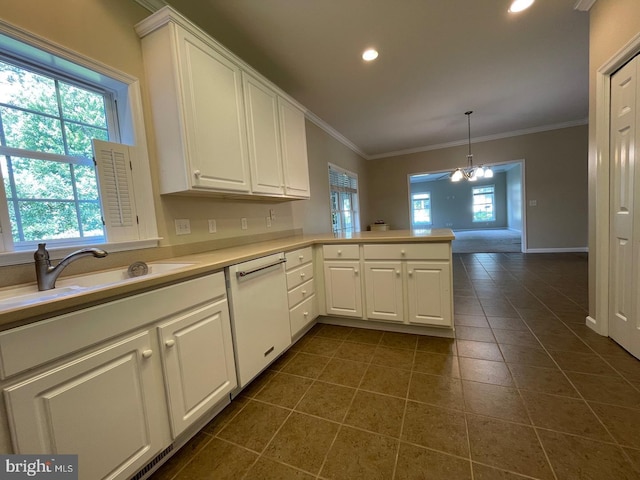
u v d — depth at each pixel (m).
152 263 1.65
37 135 1.34
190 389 1.27
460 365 1.83
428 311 2.22
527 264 4.75
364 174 6.54
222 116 1.85
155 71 1.64
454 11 2.04
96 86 1.56
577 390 1.50
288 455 1.21
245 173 2.05
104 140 1.57
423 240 2.17
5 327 0.74
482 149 5.86
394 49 2.46
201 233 2.07
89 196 1.52
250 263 1.68
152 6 1.74
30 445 0.78
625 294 1.83
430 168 6.31
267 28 2.10
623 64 1.76
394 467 1.12
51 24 1.30
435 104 3.79
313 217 4.00
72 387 0.87
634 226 1.70
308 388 1.68
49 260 1.21
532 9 2.07
